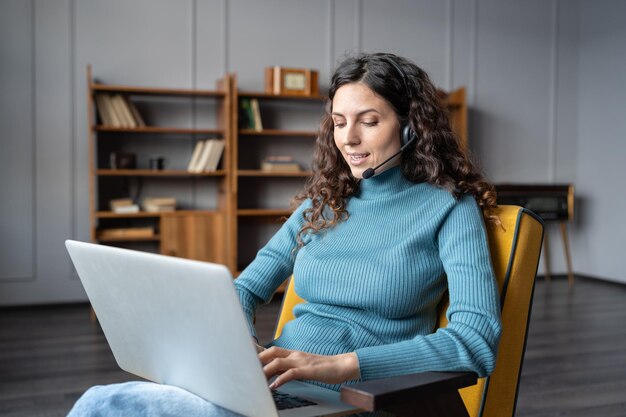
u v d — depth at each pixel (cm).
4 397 307
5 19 516
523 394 313
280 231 171
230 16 575
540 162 686
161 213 523
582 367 358
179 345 110
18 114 523
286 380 112
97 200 545
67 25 531
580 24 695
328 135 165
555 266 693
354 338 140
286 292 174
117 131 546
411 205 149
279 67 558
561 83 692
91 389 122
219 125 561
